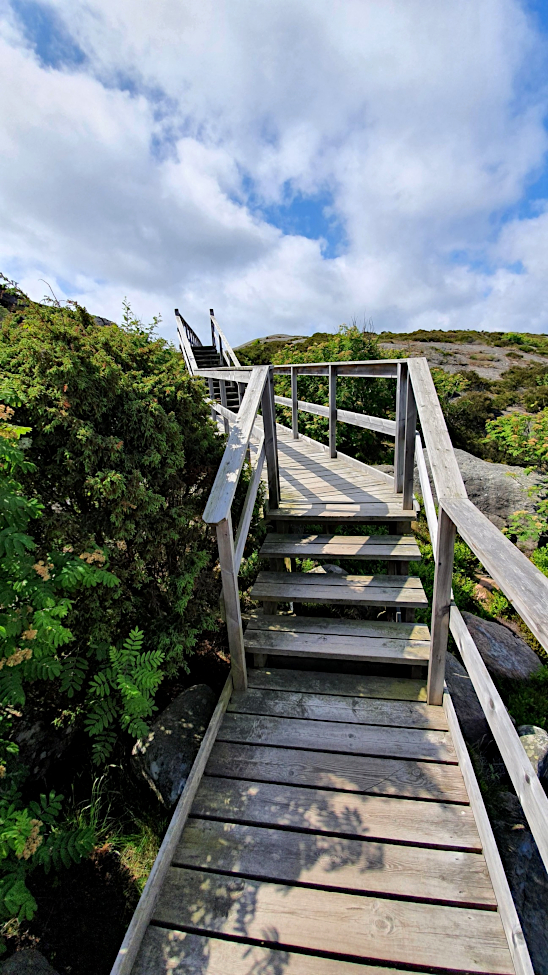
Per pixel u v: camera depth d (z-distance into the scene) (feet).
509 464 22.81
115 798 6.77
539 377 39.55
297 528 12.66
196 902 4.81
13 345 6.74
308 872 5.00
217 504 6.60
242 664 7.47
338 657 7.63
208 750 6.42
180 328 38.68
